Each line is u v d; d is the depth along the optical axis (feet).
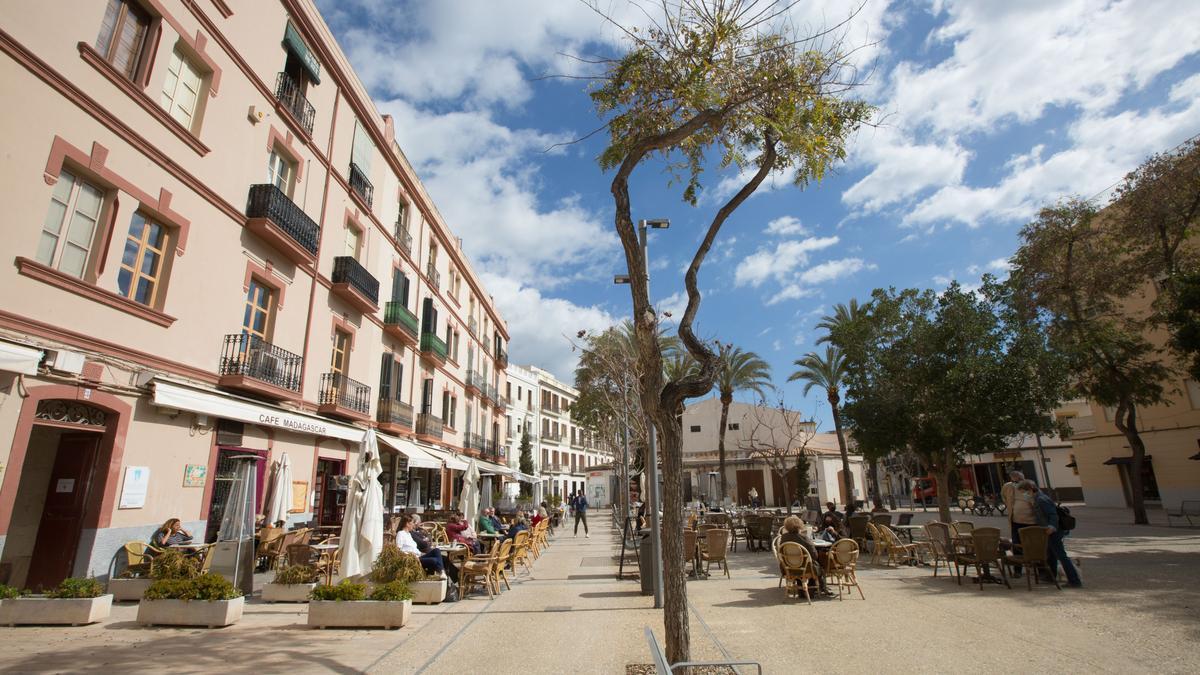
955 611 26.37
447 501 94.68
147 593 25.46
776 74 22.49
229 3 42.55
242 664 19.66
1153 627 21.95
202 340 39.06
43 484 32.42
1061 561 31.19
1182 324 43.91
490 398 123.24
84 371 30.19
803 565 30.32
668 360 99.45
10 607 24.79
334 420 55.88
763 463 156.25
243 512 32.42
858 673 18.17
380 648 22.20
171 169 36.60
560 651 21.83
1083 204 67.00
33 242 28.17
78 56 30.50
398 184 75.36
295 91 50.90
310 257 50.62
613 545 68.18
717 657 20.20
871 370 60.85
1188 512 65.77
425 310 83.46
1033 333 52.49
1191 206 60.39
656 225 33.22
